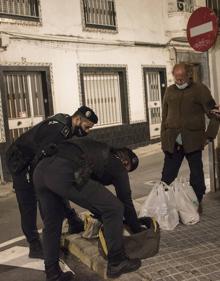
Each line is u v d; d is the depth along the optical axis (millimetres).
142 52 15594
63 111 12922
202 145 5703
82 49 13484
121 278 4184
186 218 5469
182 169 10141
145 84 15766
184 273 4148
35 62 12156
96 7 14000
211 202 6453
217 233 5133
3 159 11242
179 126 5676
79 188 4043
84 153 4090
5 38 11289
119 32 14688
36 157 4445
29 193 5012
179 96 5676
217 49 6902
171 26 16547
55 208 4246
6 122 11398
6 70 11422
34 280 4621
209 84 6922
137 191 8609
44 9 12414
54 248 4262
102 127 14062
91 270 4613
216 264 4289
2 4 11391
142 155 13828
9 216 7723
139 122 15383
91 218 5113
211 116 5582
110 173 4488
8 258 5336
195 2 17344
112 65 14445
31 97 12289
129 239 4430
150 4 15922
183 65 5629
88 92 13953
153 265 4371
